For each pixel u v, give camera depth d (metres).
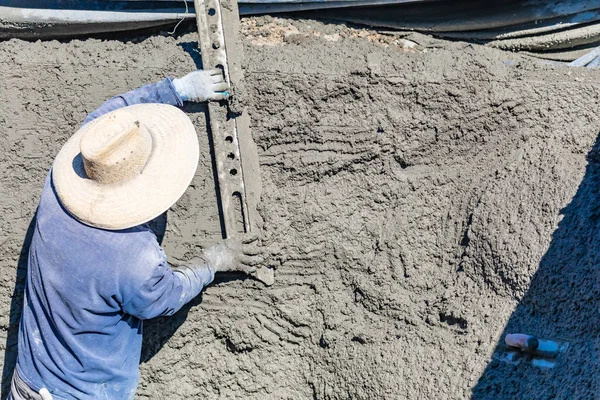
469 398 2.77
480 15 3.63
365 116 3.38
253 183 3.29
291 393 3.35
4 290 3.25
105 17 3.44
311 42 3.55
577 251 2.86
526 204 3.13
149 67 3.32
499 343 2.88
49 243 2.59
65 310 2.59
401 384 2.99
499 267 3.06
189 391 3.31
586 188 3.02
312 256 3.37
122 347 2.76
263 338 3.35
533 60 3.65
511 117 3.43
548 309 2.86
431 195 3.43
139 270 2.56
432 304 3.20
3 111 3.27
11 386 2.90
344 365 3.23
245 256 3.23
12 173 3.27
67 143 2.82
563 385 2.57
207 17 3.26
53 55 3.37
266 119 3.32
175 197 2.65
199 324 3.32
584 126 3.36
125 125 2.52
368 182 3.42
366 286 3.32
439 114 3.41
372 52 3.51
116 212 2.56
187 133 2.78
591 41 3.70
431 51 3.57
